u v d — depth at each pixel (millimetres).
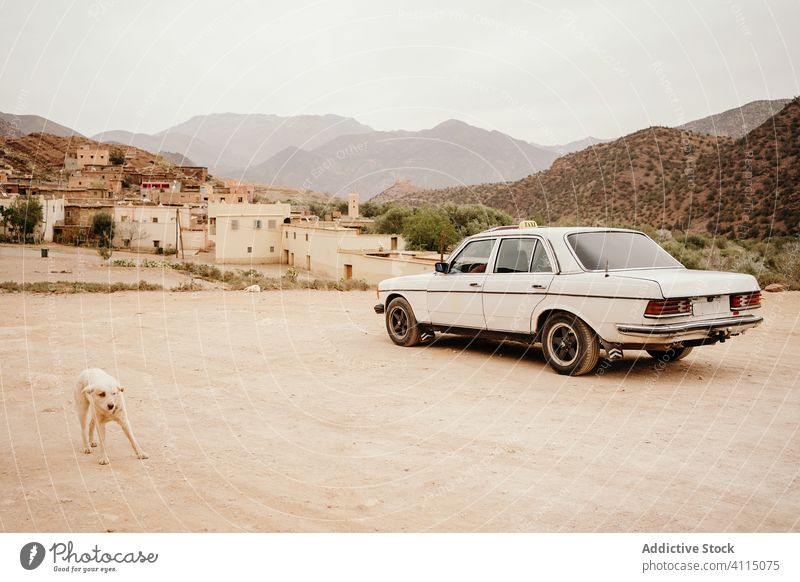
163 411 6383
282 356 9273
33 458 4984
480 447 5137
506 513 3891
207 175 142750
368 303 17094
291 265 67500
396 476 4539
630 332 6863
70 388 7367
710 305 7168
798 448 4902
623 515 3816
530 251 8195
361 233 63094
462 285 8891
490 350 9508
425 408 6387
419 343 10047
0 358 9109
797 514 3766
